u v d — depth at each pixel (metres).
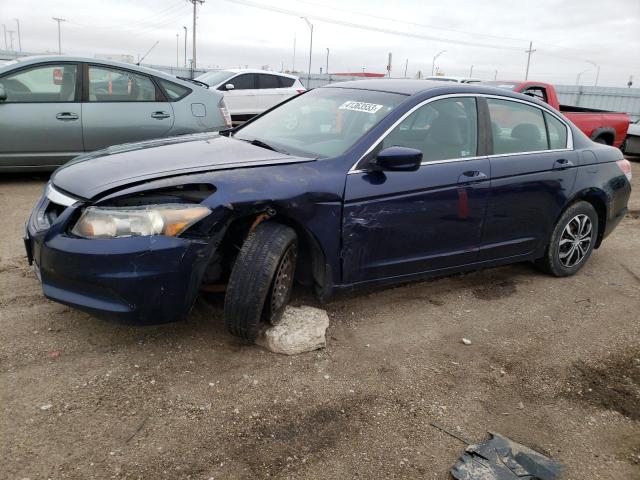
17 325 3.31
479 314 4.02
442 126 3.91
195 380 2.90
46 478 2.19
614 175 4.93
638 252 5.86
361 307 3.95
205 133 4.43
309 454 2.45
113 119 6.93
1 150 6.45
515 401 2.98
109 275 2.73
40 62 6.60
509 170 4.14
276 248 3.02
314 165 3.33
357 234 3.43
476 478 2.35
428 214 3.72
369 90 4.16
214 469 2.31
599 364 3.44
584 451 2.63
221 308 3.66
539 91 10.47
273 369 3.06
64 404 2.64
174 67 28.11
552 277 4.88
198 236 2.85
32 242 3.05
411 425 2.71
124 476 2.23
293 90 13.83
